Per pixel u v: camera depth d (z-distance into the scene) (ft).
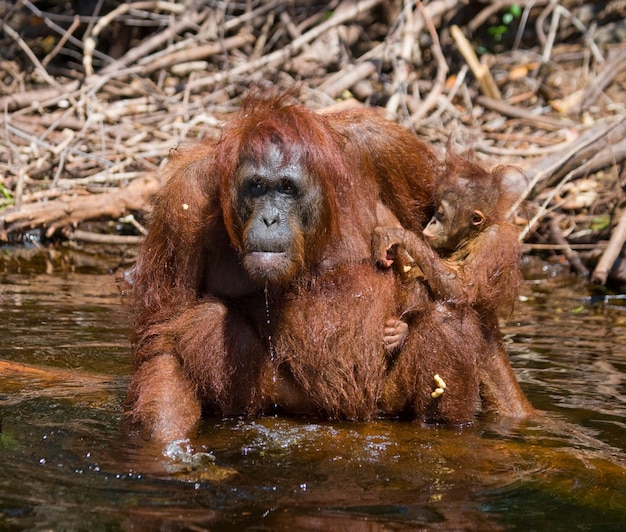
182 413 26.66
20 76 66.13
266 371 27.99
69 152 56.90
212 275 28.86
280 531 20.33
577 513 21.76
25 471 23.07
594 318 41.37
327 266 28.22
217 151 27.71
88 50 63.98
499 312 29.96
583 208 55.93
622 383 32.24
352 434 26.45
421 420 28.12
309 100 60.70
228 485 22.61
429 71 69.26
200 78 66.18
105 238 52.75
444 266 28.07
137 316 29.25
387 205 29.94
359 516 21.22
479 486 23.06
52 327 37.06
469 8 72.84
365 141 29.27
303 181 26.63
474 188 30.25
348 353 27.76
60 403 28.30
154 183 52.80
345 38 67.62
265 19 71.41
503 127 63.41
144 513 21.02
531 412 29.19
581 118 64.39
